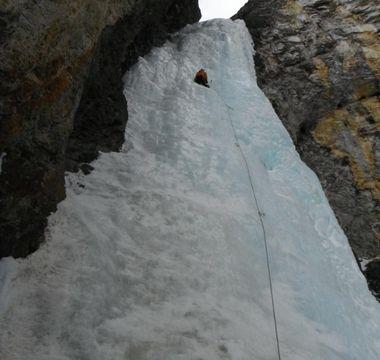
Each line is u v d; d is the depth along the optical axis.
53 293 4.14
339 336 5.92
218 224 6.29
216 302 5.07
